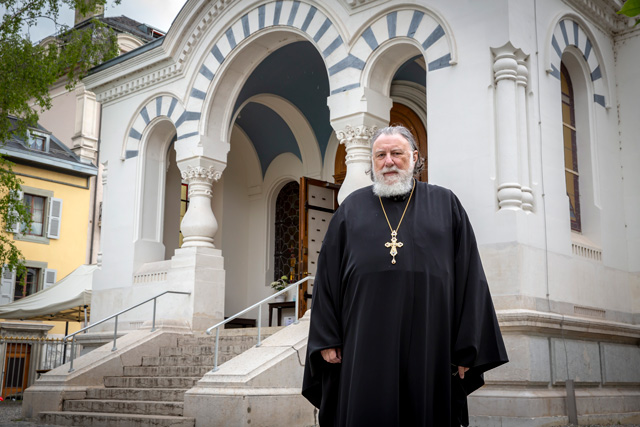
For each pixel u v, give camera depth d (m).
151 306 14.59
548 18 11.62
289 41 13.80
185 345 13.26
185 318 13.78
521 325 9.58
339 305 3.96
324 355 3.88
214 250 14.27
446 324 3.75
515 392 9.56
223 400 9.27
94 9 16.52
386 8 11.77
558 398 9.95
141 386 11.71
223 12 14.30
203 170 14.37
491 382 9.79
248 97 15.55
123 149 16.14
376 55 11.84
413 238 3.83
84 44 16.12
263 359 9.76
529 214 10.27
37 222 28.09
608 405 10.92
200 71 14.66
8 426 10.88
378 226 3.90
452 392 3.87
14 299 27.08
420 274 3.76
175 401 10.61
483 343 3.81
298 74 15.51
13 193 15.77
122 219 15.83
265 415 9.25
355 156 11.78
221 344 12.81
